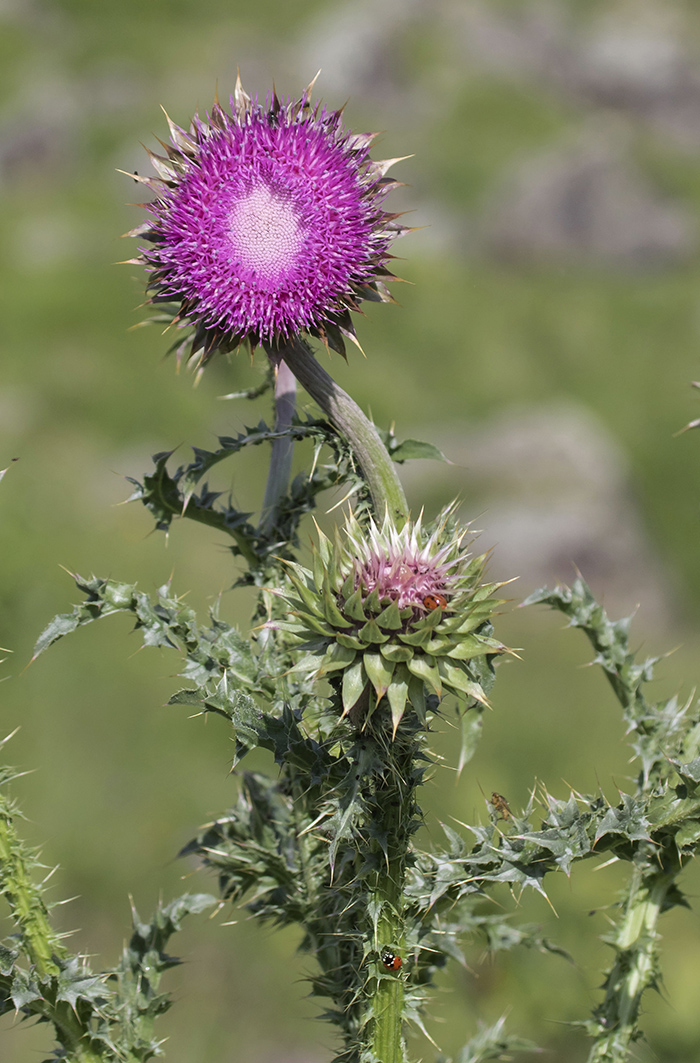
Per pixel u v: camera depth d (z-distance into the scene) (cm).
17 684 3766
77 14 14400
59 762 3438
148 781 3422
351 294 1002
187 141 1028
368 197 1023
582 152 11262
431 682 848
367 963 980
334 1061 1039
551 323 9169
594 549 5834
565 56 14350
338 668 862
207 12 14800
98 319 7500
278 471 1171
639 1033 1182
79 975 1034
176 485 1134
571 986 2592
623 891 1220
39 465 5572
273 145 1008
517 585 5631
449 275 9675
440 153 11806
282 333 1009
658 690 4288
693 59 14638
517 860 998
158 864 3116
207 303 983
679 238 10819
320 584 888
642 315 9669
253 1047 2659
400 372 8025
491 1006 2555
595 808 1028
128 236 1009
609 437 7194
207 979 2778
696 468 7494
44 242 9200
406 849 942
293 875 1183
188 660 1048
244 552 1162
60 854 3083
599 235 10712
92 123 11544
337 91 12975
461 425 7144
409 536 908
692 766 1031
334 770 951
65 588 4347
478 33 14138
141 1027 1139
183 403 6631
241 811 1250
